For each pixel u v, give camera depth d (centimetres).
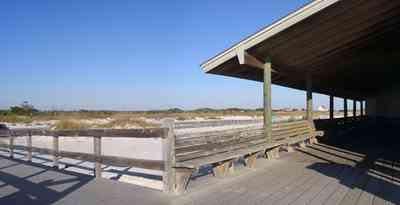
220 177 539
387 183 485
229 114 5319
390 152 822
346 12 628
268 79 766
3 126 2009
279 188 461
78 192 451
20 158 841
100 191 456
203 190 456
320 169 601
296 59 873
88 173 619
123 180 554
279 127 784
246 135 635
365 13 644
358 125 1952
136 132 482
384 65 1142
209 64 750
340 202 390
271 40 694
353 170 589
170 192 442
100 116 3653
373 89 2055
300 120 977
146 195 432
